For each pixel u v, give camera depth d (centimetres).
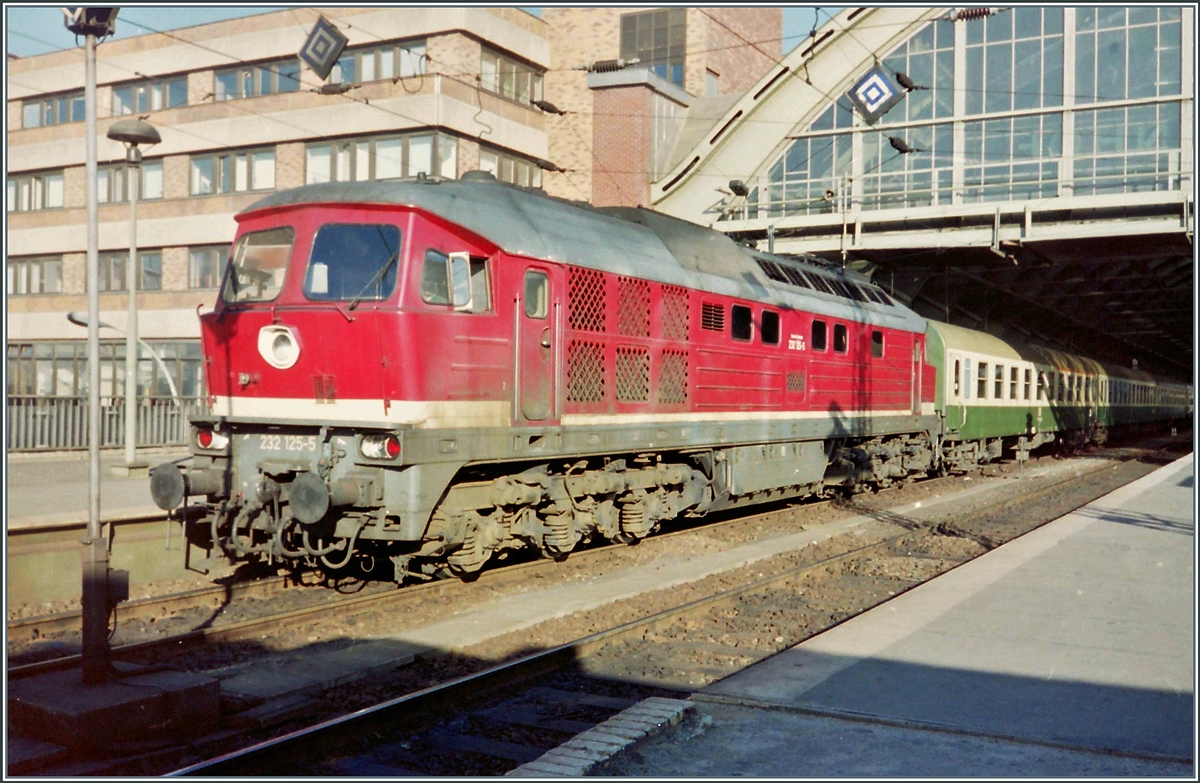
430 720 662
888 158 2934
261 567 1147
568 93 3397
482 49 3114
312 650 832
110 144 3497
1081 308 3778
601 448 1138
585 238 1141
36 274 3691
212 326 1017
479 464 1022
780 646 876
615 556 1267
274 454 970
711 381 1355
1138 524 1503
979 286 3216
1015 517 1730
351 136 3108
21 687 638
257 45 3231
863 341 1859
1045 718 629
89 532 649
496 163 3198
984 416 2545
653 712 625
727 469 1458
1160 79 2655
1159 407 5803
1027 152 2792
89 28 673
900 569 1248
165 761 593
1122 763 555
